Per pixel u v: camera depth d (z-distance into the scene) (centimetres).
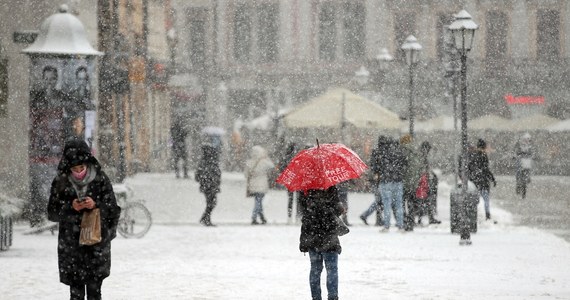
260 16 16262
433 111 15450
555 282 3197
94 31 6488
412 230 5328
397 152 5222
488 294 2903
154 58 12119
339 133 9012
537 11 15925
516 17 15950
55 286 3022
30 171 5041
